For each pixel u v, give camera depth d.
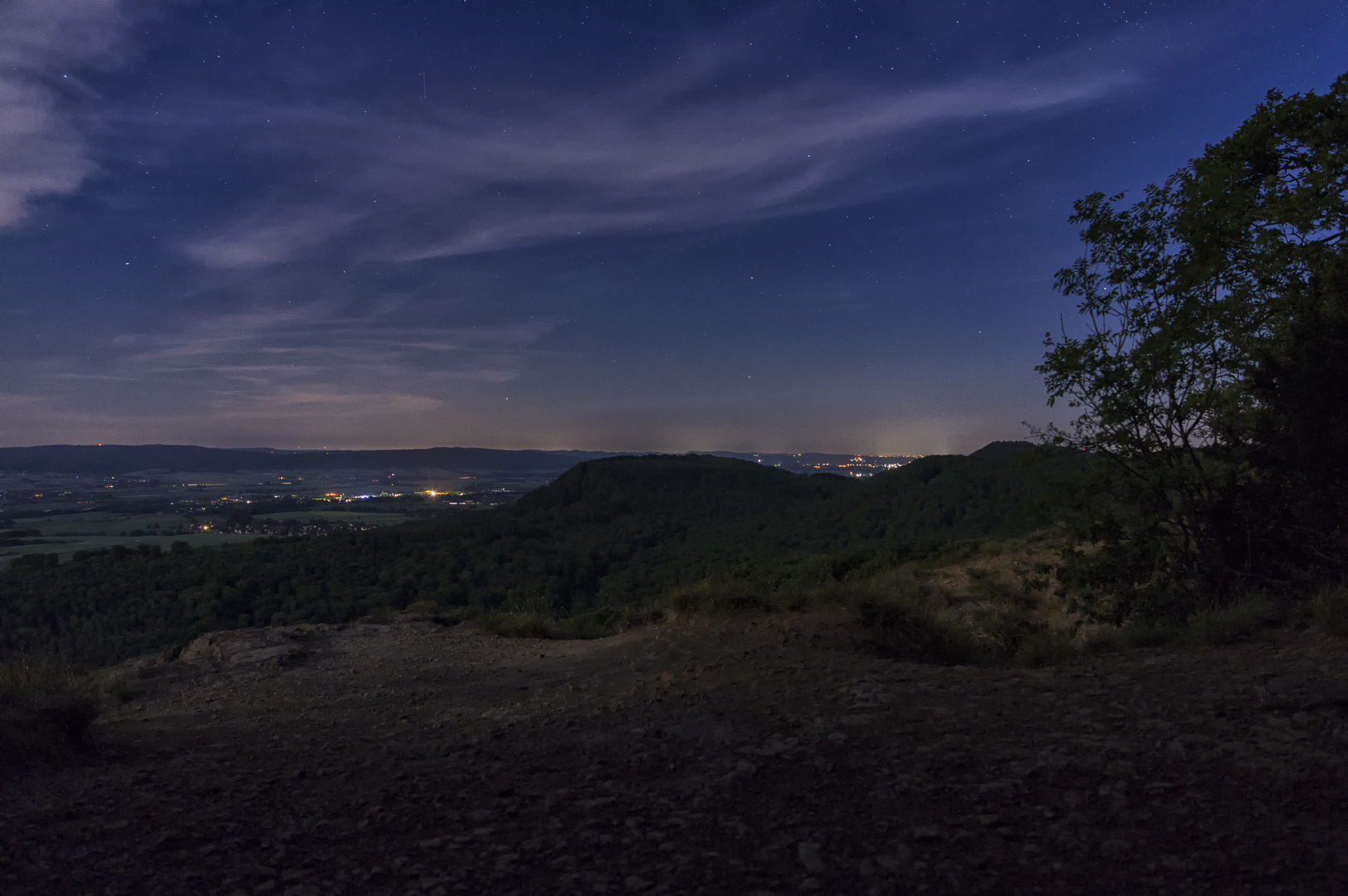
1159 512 9.12
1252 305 8.73
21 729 4.78
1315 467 7.52
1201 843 3.02
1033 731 4.57
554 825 3.58
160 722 7.28
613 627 12.71
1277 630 6.59
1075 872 2.88
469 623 13.86
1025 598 12.10
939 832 3.28
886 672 6.61
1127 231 9.05
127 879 3.05
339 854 3.33
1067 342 9.45
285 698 8.55
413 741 5.69
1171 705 4.75
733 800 3.80
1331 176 8.54
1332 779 3.45
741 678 6.89
